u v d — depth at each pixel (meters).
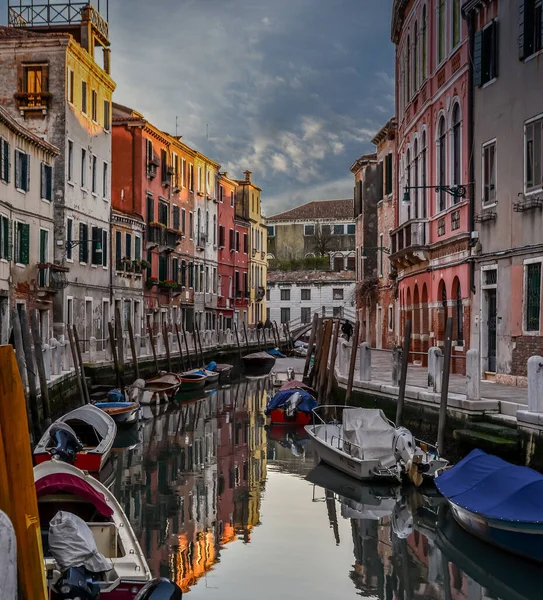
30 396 18.72
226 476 17.08
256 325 62.84
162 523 13.30
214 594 10.08
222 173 60.22
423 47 26.66
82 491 10.12
